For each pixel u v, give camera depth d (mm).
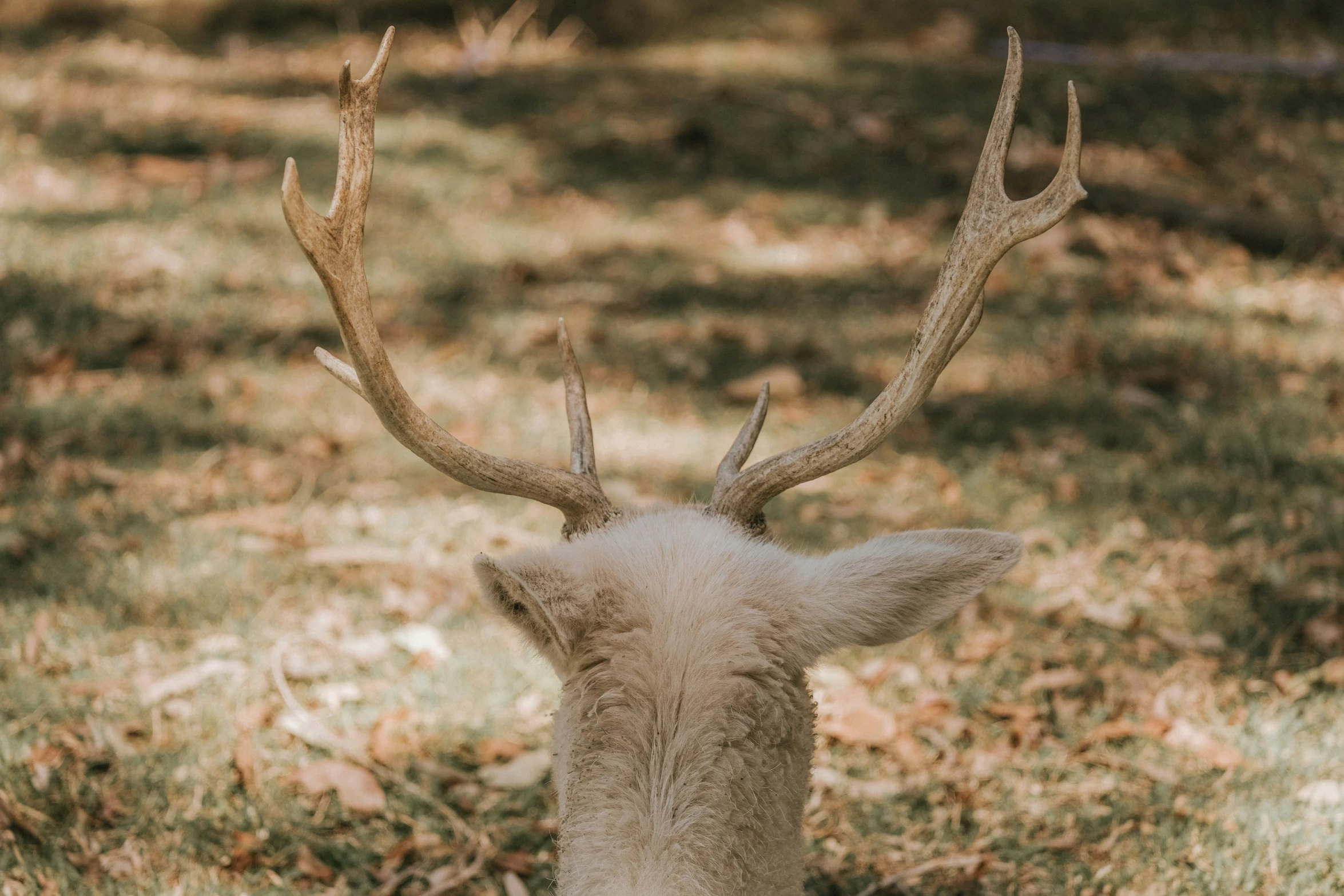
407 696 8453
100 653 8578
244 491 10688
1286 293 15148
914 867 7152
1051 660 9008
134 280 14281
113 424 11594
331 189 16797
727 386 12891
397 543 10062
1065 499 10953
